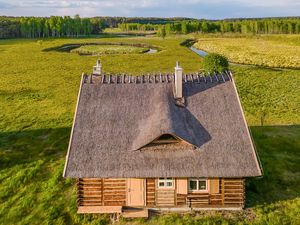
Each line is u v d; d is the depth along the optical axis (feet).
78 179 75.41
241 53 339.57
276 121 138.62
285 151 107.96
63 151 108.88
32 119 142.82
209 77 88.89
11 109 158.61
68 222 73.56
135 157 74.13
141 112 81.25
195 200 76.28
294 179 89.86
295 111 151.94
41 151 109.50
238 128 78.02
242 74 233.14
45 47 422.41
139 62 291.58
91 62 294.66
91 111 81.15
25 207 79.05
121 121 79.66
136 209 76.79
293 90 190.29
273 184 87.25
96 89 85.15
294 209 76.28
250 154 74.33
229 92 84.17
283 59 294.05
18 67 271.90
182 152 74.69
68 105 163.32
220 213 75.46
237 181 75.31
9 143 117.08
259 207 77.41
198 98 83.56
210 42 482.69
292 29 646.33
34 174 93.40
